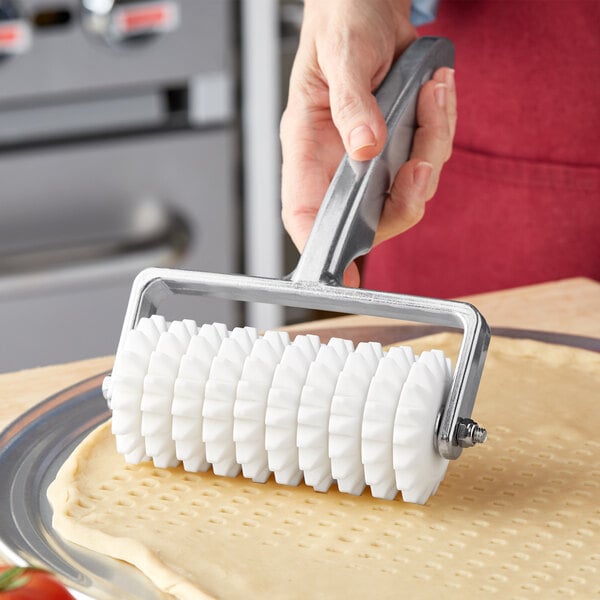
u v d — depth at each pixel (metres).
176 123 1.96
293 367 0.78
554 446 0.90
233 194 2.04
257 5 1.93
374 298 0.78
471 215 1.43
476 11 1.35
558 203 1.36
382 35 1.09
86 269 1.93
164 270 0.85
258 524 0.78
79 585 0.70
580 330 1.16
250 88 1.98
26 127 1.86
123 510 0.80
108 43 1.85
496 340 1.09
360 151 0.86
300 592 0.70
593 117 1.31
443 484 0.84
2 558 0.74
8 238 1.90
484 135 1.39
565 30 1.29
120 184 1.95
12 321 1.93
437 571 0.72
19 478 0.85
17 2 1.78
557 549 0.75
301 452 0.78
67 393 0.97
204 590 0.69
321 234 0.82
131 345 0.82
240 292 0.82
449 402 0.75
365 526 0.78
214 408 0.79
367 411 0.75
